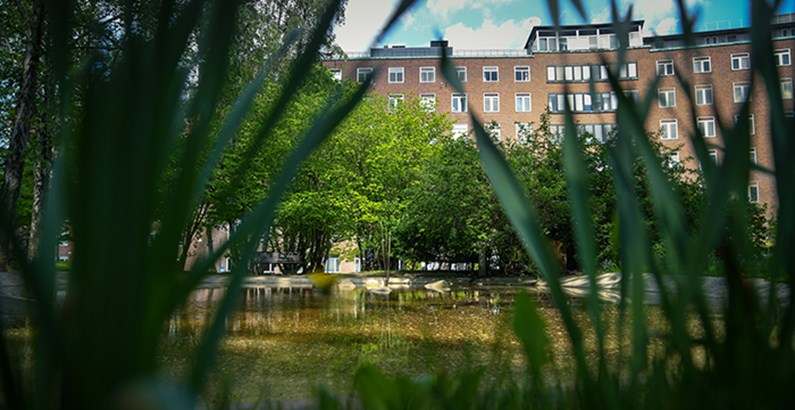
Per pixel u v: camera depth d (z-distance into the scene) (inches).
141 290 8.1
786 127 14.0
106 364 7.9
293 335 160.7
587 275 16.6
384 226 766.5
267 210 10.6
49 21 8.4
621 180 17.4
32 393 9.0
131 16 8.4
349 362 109.6
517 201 14.5
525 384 30.1
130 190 8.0
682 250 16.7
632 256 17.2
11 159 346.3
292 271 861.2
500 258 694.5
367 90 11.5
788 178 14.2
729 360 16.0
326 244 938.1
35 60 326.0
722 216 15.0
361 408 31.7
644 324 17.1
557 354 84.1
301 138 11.2
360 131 791.7
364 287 558.3
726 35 1434.5
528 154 621.0
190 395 5.9
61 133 8.5
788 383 15.0
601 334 16.9
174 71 8.5
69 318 8.1
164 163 8.4
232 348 130.6
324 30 11.0
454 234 644.1
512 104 1342.3
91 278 8.0
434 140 940.6
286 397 69.4
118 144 8.0
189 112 8.9
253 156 10.9
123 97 8.1
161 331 8.3
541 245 14.7
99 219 7.9
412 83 1346.0
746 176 15.1
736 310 15.8
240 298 9.9
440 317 223.1
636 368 17.2
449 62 15.1
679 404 16.7
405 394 24.3
